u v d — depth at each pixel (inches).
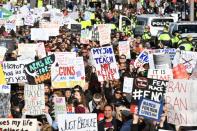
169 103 514.3
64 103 603.2
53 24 1422.2
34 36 1187.3
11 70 716.0
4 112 580.7
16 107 625.9
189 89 507.8
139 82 544.1
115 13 2206.0
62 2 2886.3
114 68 749.9
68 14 2009.1
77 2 2839.6
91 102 663.8
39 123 580.7
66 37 1247.5
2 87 617.6
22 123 517.7
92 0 2760.8
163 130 484.1
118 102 662.5
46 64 704.4
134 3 2568.9
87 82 726.5
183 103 509.4
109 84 744.3
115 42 1167.0
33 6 2541.8
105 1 2765.7
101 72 749.9
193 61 810.2
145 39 1496.1
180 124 508.1
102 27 1071.6
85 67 808.3
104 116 572.7
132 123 527.8
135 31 1800.0
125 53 992.9
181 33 1549.0
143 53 856.9
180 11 2273.6
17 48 1079.6
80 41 1230.9
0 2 2652.6
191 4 1872.5
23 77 717.9
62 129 521.3
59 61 706.8
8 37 1311.5
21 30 1496.1
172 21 1754.4
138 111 503.2
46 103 637.3
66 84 709.9
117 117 598.5
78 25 1555.1
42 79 704.4
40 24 1481.3
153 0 2436.0
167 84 522.0
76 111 615.2
